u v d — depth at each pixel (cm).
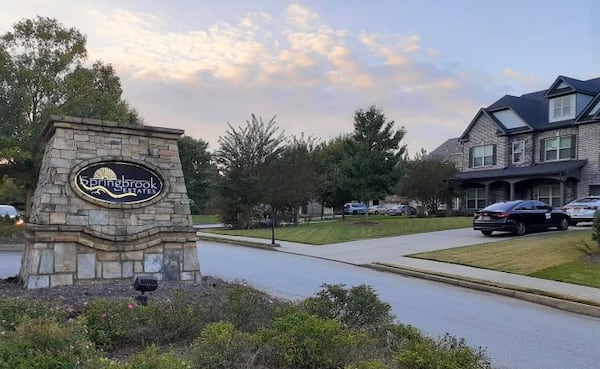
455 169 3594
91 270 948
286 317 532
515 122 3416
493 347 679
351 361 475
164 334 566
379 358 489
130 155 1039
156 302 674
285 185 2856
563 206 2669
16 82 2125
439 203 3791
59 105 2205
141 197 1031
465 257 1542
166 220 1042
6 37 2167
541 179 3120
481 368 459
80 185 974
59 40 2255
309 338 483
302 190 2880
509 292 1083
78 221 956
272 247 2033
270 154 3038
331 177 3844
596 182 2862
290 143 3142
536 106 3516
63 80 2248
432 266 1432
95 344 518
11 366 366
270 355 487
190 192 5859
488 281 1184
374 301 640
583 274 1223
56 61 2238
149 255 1009
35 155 2128
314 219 4425
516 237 2028
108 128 1024
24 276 962
